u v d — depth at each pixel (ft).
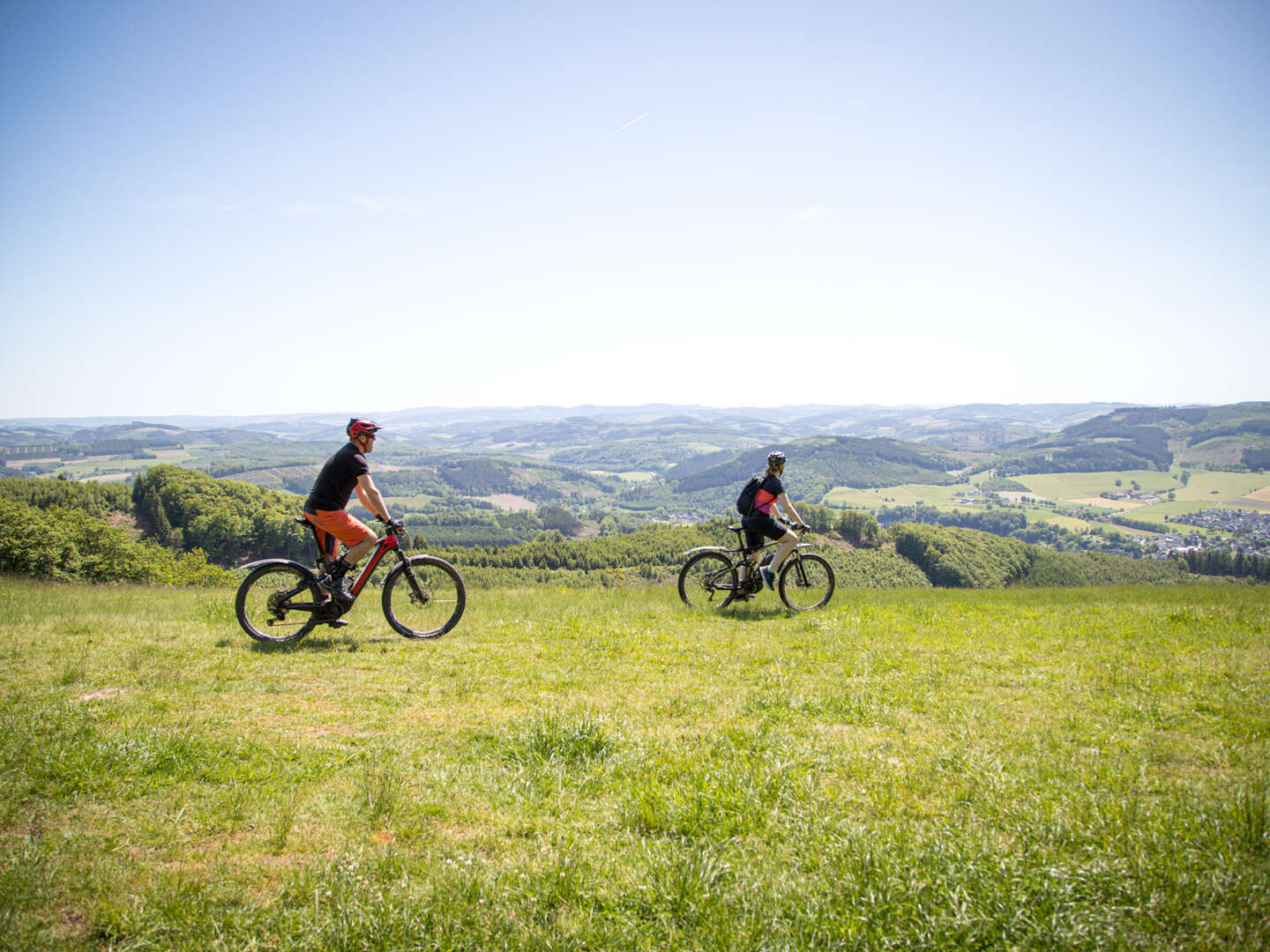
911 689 23.04
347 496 28.96
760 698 21.79
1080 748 17.81
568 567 360.89
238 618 28.22
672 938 10.43
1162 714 20.30
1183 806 13.62
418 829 13.51
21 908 10.62
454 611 31.42
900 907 10.85
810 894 11.31
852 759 16.89
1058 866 11.48
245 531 377.50
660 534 402.93
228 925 10.54
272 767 15.94
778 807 14.30
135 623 31.42
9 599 41.57
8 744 15.78
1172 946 10.00
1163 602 47.42
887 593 55.21
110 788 14.49
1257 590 60.90
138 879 11.57
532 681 23.72
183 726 18.06
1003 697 22.33
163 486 411.13
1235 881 10.98
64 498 382.22
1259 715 19.92
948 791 15.28
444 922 10.56
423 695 21.95
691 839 13.26
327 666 24.73
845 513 442.50
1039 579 407.03
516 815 14.23
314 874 11.71
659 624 34.24
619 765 16.42
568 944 10.30
